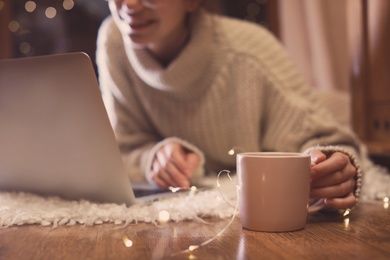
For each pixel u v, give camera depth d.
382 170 1.10
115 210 0.70
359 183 0.73
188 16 1.19
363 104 1.50
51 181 0.81
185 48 1.13
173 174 0.90
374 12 1.41
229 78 1.23
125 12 1.05
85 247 0.55
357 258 0.49
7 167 0.84
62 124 0.72
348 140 1.03
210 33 1.19
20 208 0.73
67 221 0.68
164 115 1.28
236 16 2.27
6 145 0.80
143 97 1.28
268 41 1.27
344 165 0.70
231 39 1.23
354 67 1.54
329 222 0.68
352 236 0.59
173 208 0.71
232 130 1.26
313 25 2.11
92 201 0.80
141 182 1.11
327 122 1.07
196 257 0.50
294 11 2.18
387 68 1.35
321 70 2.12
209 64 1.21
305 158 0.62
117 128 1.33
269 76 1.20
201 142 1.29
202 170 1.00
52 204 0.77
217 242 0.56
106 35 1.34
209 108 1.24
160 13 1.06
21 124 0.76
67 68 0.66
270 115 1.21
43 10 2.25
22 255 0.51
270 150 1.19
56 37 2.28
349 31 1.57
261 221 0.62
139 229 0.64
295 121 1.12
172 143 0.98
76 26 2.28
